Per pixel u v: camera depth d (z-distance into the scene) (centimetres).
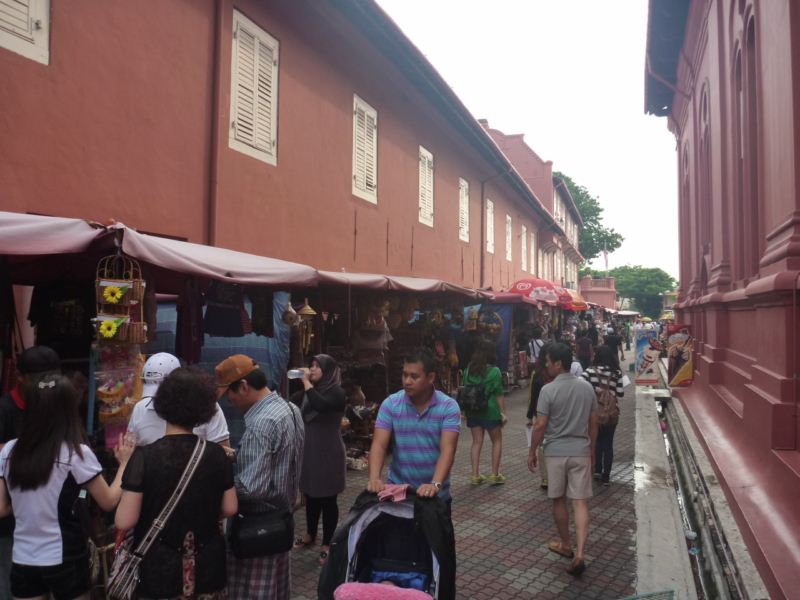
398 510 311
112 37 611
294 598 459
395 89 1279
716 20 936
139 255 394
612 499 696
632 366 2489
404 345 1177
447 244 1653
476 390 751
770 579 371
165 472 276
